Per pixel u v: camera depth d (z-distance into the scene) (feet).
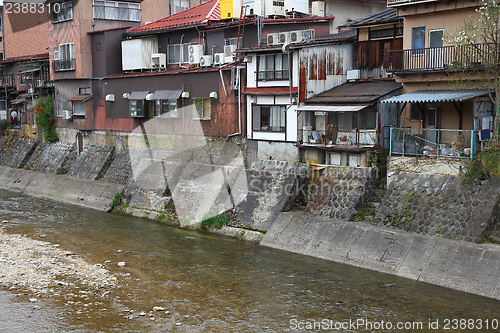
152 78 111.04
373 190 74.69
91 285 59.21
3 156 147.74
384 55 84.02
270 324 48.75
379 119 76.48
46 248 73.92
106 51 123.65
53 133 137.90
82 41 126.41
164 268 65.21
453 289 55.62
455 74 70.28
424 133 74.74
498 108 64.90
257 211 80.18
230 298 55.21
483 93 67.00
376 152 76.18
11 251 71.97
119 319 50.06
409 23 77.46
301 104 82.94
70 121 132.26
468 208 62.90
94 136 126.52
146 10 139.44
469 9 70.74
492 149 63.52
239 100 93.30
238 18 104.01
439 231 63.41
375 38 85.10
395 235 64.28
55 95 137.39
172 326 48.52
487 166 63.57
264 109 89.86
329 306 52.37
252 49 87.92
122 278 61.72
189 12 119.65
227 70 95.20
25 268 64.64
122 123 118.32
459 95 67.82
